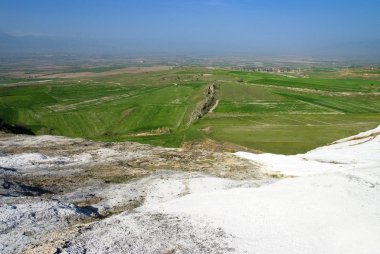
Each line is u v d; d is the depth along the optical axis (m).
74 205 33.09
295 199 27.81
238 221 25.20
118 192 38.56
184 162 53.59
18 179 43.38
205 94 151.38
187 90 169.88
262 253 21.39
